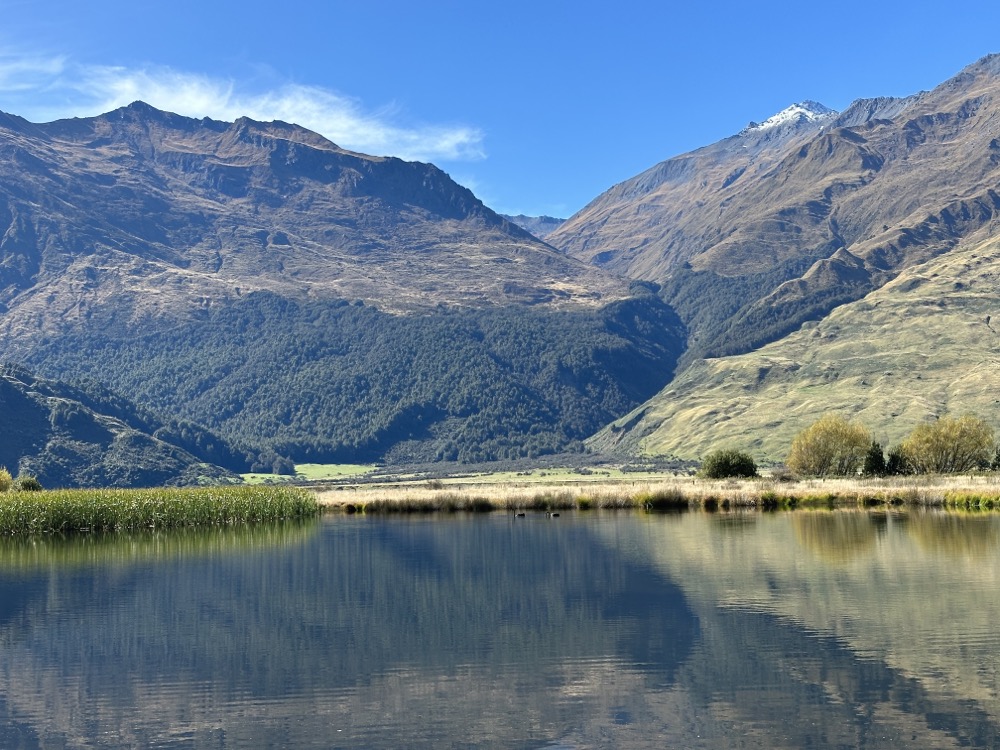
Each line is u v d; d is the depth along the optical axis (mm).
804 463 145875
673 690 31562
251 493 103500
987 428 141125
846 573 51750
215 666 35719
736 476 138250
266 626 42219
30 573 58719
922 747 26250
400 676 34000
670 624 40656
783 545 64375
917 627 38625
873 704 29672
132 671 35219
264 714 30109
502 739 27531
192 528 92188
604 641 38250
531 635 39625
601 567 57125
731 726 28141
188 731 28625
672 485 112875
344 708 30531
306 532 85312
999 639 36438
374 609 45781
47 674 34875
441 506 109875
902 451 142125
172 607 46906
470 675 33969
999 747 26156
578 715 29469
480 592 49906
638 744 26938
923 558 56344
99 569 60219
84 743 27859
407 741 27531
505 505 108500
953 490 98750
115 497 94812
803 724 28141
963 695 30297
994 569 51688
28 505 88750
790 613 41906
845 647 36000
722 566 55781
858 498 101438
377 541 75625
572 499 107312
